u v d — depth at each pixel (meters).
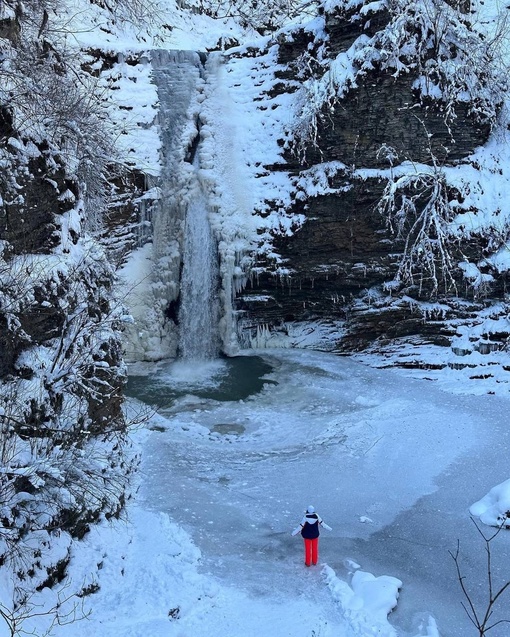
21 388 7.83
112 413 10.55
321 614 7.68
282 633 7.28
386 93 17.11
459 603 8.16
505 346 16.19
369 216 17.59
